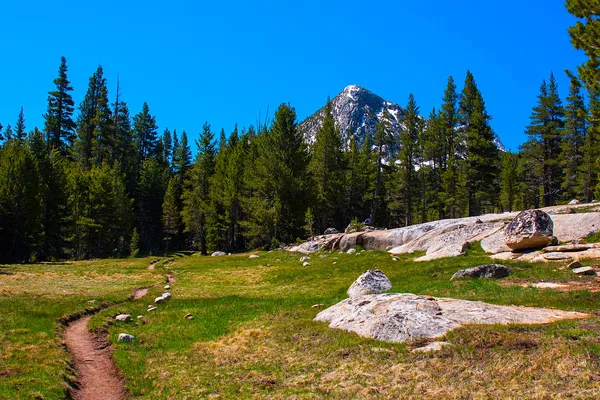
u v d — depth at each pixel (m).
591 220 29.27
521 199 92.12
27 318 19.36
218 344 16.97
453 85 78.31
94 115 106.56
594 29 22.47
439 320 14.08
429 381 10.59
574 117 70.12
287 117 68.12
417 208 95.38
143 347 17.42
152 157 117.81
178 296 29.33
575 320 13.12
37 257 66.38
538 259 24.73
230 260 51.06
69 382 13.04
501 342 11.90
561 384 9.39
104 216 73.12
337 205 82.12
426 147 81.88
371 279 22.69
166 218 95.31
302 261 44.06
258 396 11.25
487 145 64.56
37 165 60.59
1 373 12.75
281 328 18.08
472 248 31.14
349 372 11.96
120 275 39.25
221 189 79.56
